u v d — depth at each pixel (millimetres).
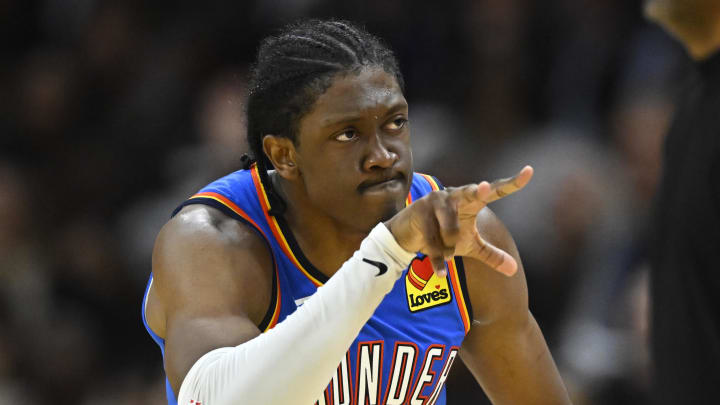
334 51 7324
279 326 6828
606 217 18625
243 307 7531
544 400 9000
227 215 7961
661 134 18781
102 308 19188
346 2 22672
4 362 18016
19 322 18609
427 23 22281
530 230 18625
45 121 23031
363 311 6754
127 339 19094
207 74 23531
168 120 22594
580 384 16141
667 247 8617
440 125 20797
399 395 8180
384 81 7324
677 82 20297
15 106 23438
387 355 8070
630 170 19281
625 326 17000
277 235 8016
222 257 7602
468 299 8422
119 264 19656
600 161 20109
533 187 19391
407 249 6750
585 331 17203
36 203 21172
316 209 7855
